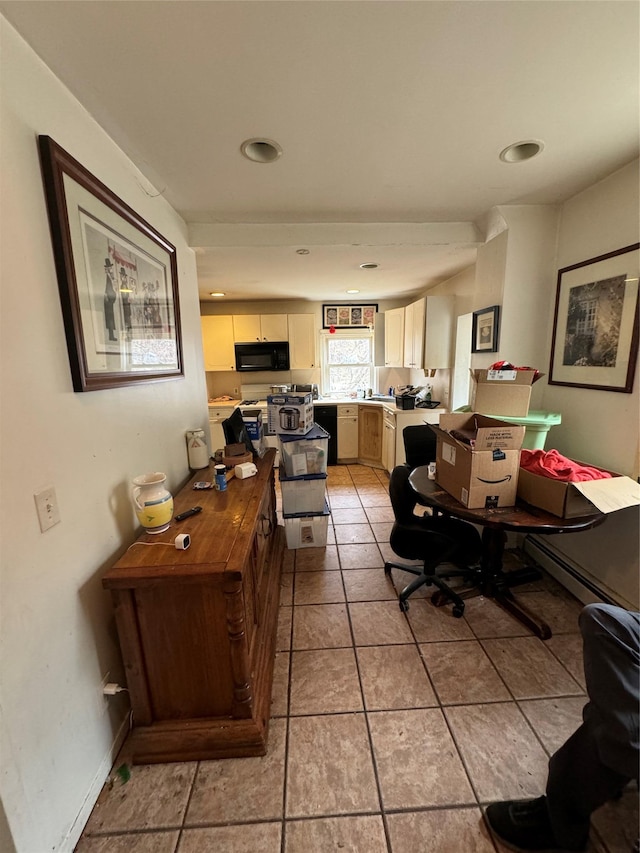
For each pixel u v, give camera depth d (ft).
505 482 5.54
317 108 4.45
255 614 5.35
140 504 4.59
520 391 6.84
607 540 6.45
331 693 5.12
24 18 3.08
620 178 6.05
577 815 3.17
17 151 3.14
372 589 7.46
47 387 3.41
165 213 6.76
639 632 2.94
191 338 7.98
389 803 3.85
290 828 3.66
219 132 4.86
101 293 4.27
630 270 5.89
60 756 3.44
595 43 3.53
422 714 4.79
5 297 2.96
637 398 5.87
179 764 4.26
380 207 7.45
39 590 3.25
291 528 8.97
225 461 7.27
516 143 5.31
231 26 3.26
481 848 3.49
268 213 7.57
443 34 3.40
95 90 3.99
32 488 3.19
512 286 7.77
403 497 6.70
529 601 6.97
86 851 3.53
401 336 14.51
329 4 3.08
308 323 16.07
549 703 4.92
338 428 16.25
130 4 3.03
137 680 4.25
